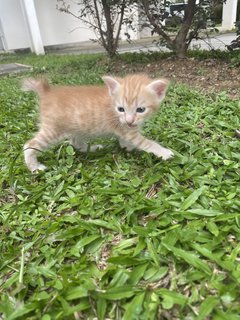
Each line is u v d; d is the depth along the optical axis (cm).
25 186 28
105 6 78
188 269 18
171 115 40
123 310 17
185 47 71
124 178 28
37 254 21
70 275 19
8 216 23
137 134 31
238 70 59
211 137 34
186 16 69
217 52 71
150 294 17
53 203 26
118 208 24
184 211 22
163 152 30
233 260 18
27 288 18
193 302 16
